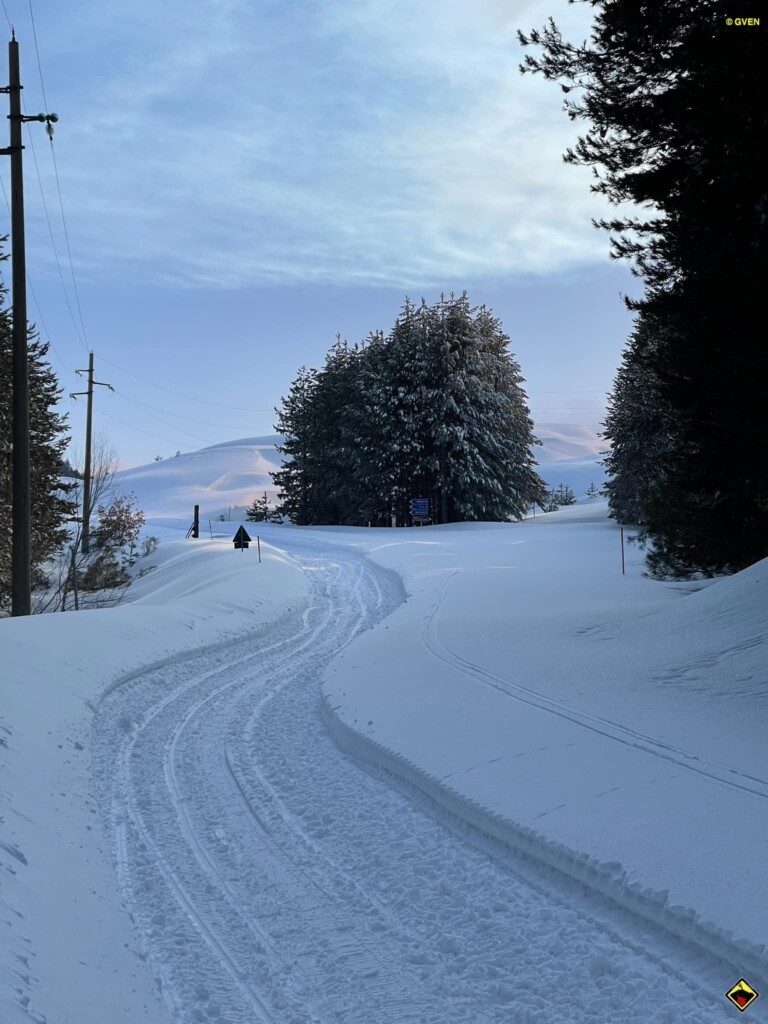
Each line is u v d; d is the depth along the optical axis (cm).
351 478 6144
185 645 1609
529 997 445
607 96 1441
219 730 1082
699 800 625
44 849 602
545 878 578
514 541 4003
